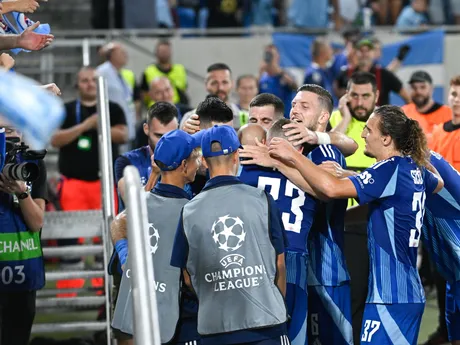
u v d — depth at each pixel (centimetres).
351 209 2317
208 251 1491
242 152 1748
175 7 4894
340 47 4475
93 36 4509
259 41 4597
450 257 1966
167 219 1578
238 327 1471
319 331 1836
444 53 4481
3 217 1941
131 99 3769
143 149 2319
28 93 783
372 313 1758
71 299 2431
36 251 2008
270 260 1497
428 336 2647
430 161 1902
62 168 3138
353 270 2336
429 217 1958
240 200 1509
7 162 1753
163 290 1556
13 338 1995
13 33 1541
